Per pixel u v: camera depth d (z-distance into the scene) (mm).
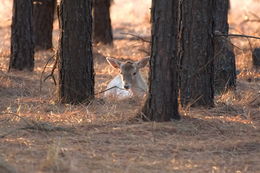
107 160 10219
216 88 17438
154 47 12492
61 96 15102
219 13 17172
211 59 14094
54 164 9523
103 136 11789
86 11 14797
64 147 10898
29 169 9359
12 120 13078
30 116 13570
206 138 11945
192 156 10680
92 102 14961
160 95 12633
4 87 17250
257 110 14609
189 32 14164
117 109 14359
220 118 13453
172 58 12516
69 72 14898
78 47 14805
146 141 11508
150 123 12469
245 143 11430
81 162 10008
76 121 13047
